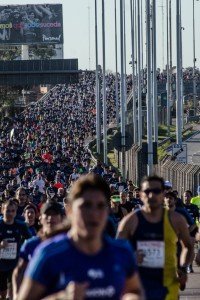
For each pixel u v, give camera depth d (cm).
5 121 17325
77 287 915
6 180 7119
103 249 972
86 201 950
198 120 17088
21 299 959
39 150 9762
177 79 6981
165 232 1496
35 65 16662
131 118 13475
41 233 1588
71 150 10450
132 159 7769
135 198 3638
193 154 11025
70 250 962
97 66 11738
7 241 2217
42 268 956
